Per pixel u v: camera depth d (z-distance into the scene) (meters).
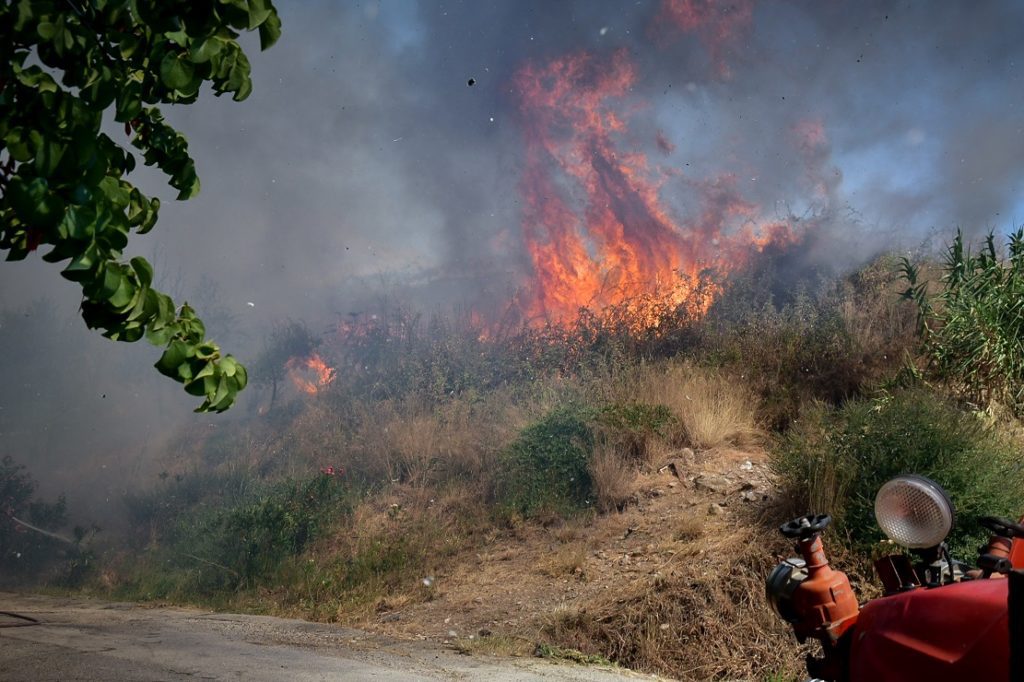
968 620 1.67
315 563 9.75
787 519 7.15
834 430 7.73
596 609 6.83
